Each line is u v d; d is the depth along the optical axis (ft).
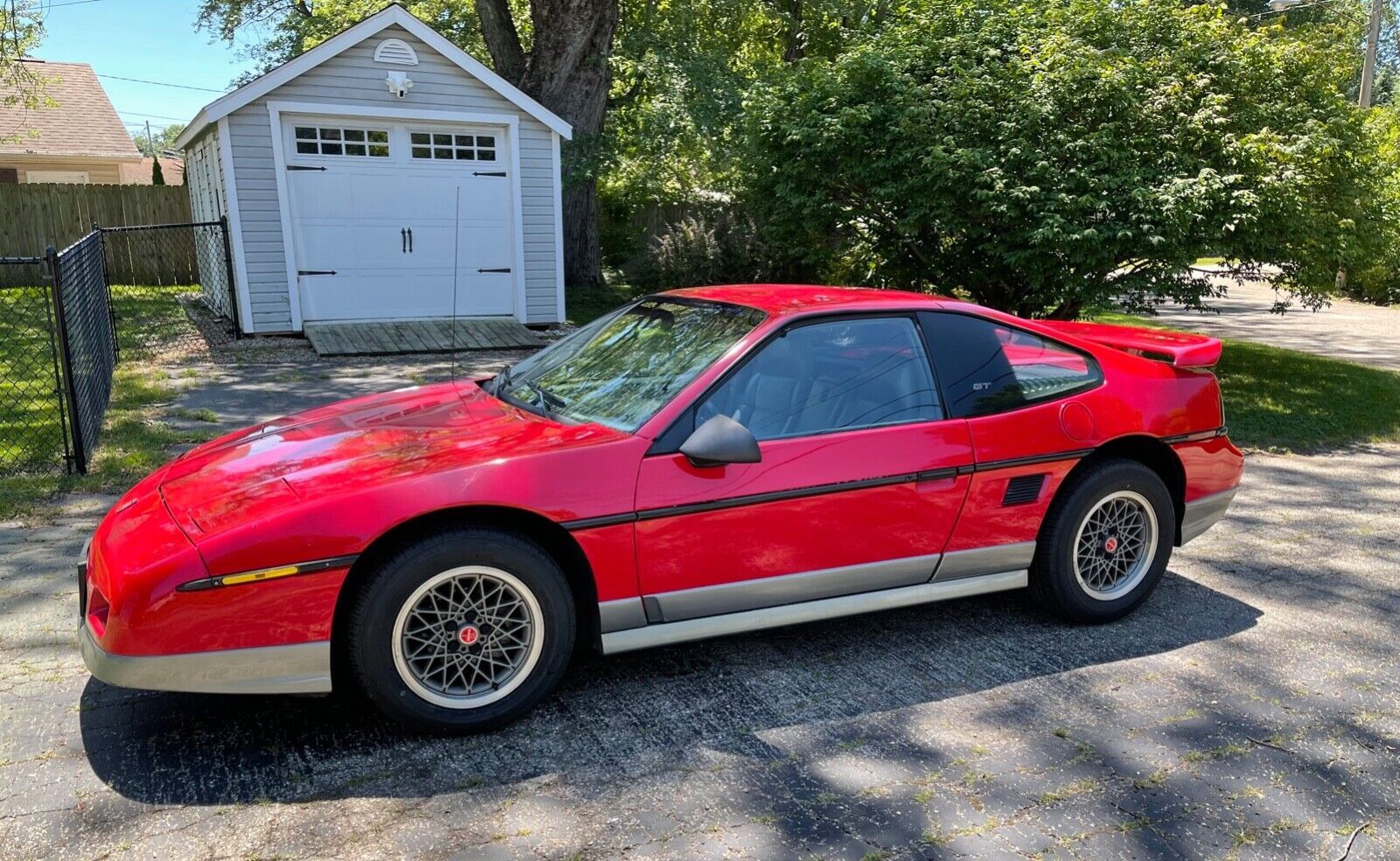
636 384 11.48
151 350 34.71
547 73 50.98
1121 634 12.91
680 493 10.34
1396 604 14.19
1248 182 26.58
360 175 38.11
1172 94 27.53
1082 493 12.53
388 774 9.19
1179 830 8.52
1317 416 28.22
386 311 39.78
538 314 42.88
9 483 18.11
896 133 29.55
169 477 11.03
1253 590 14.70
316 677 9.29
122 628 8.79
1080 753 9.78
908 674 11.57
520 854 7.97
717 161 52.85
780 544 10.91
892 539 11.53
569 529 9.91
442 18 70.69
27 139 75.56
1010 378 12.47
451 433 10.97
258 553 8.91
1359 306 63.41
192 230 60.08
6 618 12.61
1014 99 28.55
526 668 10.07
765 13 67.41
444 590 9.65
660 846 8.11
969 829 8.46
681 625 10.75
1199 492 13.76
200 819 8.37
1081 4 30.35
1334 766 9.66
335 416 12.42
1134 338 15.03
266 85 35.60
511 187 40.75
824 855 8.03
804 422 11.13
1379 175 30.71
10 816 8.34
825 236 35.06
